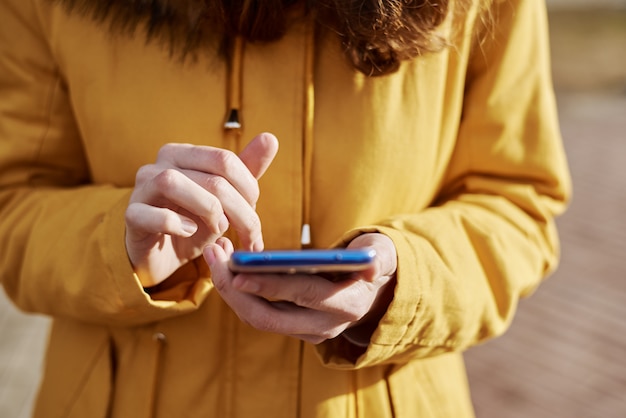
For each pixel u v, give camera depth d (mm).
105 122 1363
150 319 1324
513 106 1442
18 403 3119
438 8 1244
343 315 1132
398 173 1362
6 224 1439
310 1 1263
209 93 1333
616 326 4082
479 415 3443
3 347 3471
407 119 1347
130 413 1408
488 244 1377
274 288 1079
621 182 5723
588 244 4887
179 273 1352
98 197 1355
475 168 1484
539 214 1474
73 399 1463
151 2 1297
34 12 1394
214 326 1376
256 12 1258
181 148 1198
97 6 1327
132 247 1234
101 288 1283
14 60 1431
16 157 1445
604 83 7707
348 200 1348
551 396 3568
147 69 1335
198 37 1307
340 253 1007
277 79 1329
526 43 1445
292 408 1386
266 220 1350
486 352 3867
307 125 1323
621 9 10125
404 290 1219
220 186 1157
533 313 4164
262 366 1388
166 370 1401
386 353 1271
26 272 1390
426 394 1484
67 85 1434
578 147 6297
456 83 1396
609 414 3461
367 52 1263
